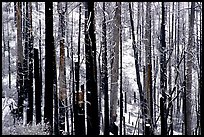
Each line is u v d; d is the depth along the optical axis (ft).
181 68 98.68
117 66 81.61
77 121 49.26
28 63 81.30
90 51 47.42
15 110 71.05
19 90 75.36
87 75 47.37
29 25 83.10
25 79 74.13
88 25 47.55
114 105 80.59
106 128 69.26
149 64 85.56
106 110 70.69
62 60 74.18
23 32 92.89
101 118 91.20
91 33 47.73
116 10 81.56
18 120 65.31
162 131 61.67
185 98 74.23
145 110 80.94
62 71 73.67
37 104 64.75
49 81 54.29
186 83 78.84
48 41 54.34
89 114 47.21
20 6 83.76
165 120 62.03
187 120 77.56
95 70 47.52
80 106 49.37
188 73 79.00
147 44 91.09
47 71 54.39
